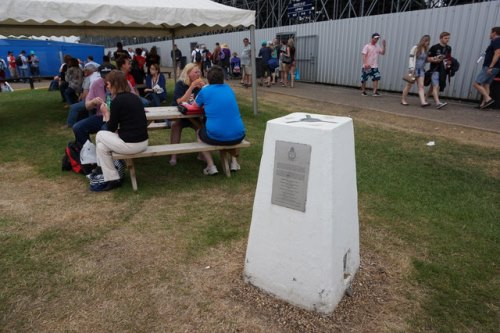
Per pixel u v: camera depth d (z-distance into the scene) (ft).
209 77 14.74
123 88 13.50
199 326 7.43
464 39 32.17
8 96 42.39
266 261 8.11
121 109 13.26
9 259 9.62
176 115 16.03
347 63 45.50
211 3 28.22
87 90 24.03
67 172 16.40
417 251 10.17
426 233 11.12
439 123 24.29
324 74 49.44
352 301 8.09
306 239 7.37
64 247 10.27
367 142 20.83
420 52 29.01
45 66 81.10
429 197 13.62
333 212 7.11
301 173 7.18
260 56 51.29
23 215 12.21
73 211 12.54
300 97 36.91
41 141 21.53
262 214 7.95
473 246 10.42
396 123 25.05
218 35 73.56
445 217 12.13
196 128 17.28
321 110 30.17
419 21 35.76
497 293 8.45
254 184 15.01
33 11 19.92
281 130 7.33
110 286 8.63
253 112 28.68
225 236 10.89
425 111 28.14
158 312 7.82
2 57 76.07
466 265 9.52
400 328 7.38
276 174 7.54
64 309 7.88
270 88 45.21
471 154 18.45
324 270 7.31
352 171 7.91
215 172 15.92
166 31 41.22
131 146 13.50
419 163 17.35
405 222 11.82
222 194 14.03
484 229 11.31
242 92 41.73
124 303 8.07
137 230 11.26
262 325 7.43
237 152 16.35
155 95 29.14
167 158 18.42
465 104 31.09
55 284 8.67
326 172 6.95
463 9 31.89
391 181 15.17
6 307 7.90
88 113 23.11
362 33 42.57
